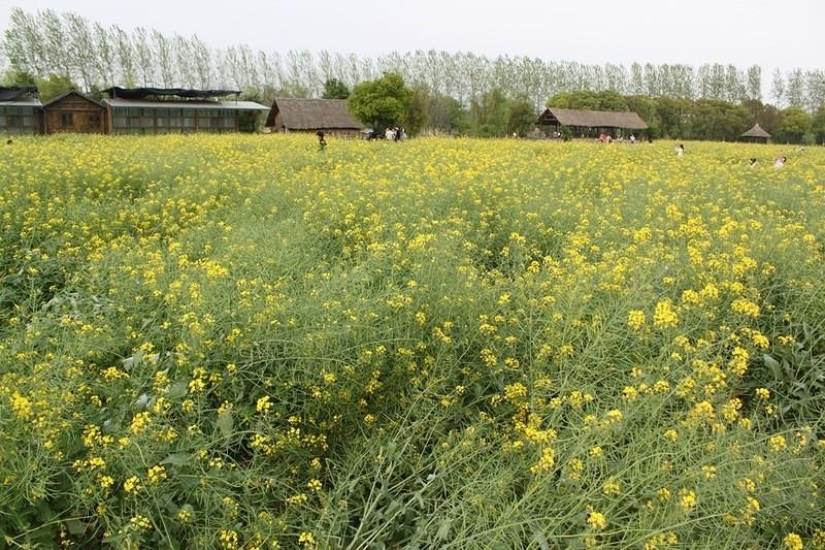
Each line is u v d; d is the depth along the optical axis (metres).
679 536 2.74
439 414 3.75
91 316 4.67
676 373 3.56
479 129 45.84
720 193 9.36
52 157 12.46
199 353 3.69
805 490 3.02
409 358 4.04
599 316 4.03
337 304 4.18
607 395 3.65
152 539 2.93
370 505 3.16
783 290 4.81
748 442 3.12
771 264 5.14
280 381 3.71
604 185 10.84
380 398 3.91
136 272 5.18
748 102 69.88
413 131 39.81
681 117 63.09
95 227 7.62
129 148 16.55
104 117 36.75
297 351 3.78
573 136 49.72
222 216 8.16
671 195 9.26
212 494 3.04
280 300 4.33
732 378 3.66
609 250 6.12
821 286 4.50
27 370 3.82
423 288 4.72
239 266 5.34
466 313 4.54
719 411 3.31
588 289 4.45
